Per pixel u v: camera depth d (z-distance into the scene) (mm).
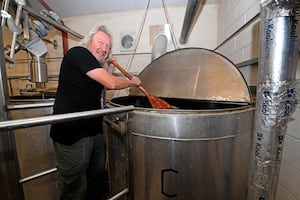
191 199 800
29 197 1337
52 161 1356
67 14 2291
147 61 2234
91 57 936
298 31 596
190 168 775
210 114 747
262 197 686
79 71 939
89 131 1052
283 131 643
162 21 2143
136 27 2215
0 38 881
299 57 730
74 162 1026
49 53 2398
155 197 843
